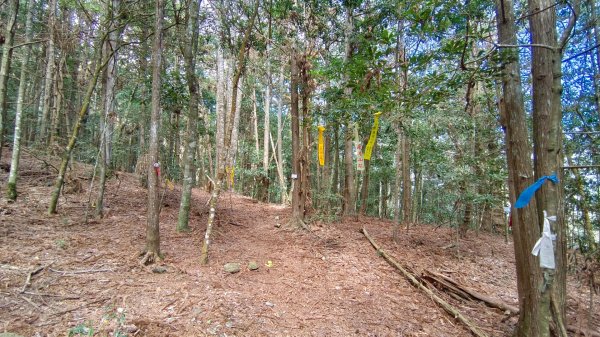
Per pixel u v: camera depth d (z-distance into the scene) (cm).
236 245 616
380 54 311
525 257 280
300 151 780
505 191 752
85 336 275
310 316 380
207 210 896
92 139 1042
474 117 618
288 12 706
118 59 819
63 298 333
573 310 430
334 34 723
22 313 296
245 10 678
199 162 1794
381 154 1257
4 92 619
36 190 730
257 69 1182
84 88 1074
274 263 538
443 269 568
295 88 761
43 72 1063
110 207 715
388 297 449
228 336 311
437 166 652
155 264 454
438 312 419
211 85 1520
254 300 395
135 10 616
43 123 1069
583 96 354
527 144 278
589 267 263
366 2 678
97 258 441
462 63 260
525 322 286
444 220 842
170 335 296
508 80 282
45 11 942
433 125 639
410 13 314
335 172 1247
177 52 785
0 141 623
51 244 465
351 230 775
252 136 1886
